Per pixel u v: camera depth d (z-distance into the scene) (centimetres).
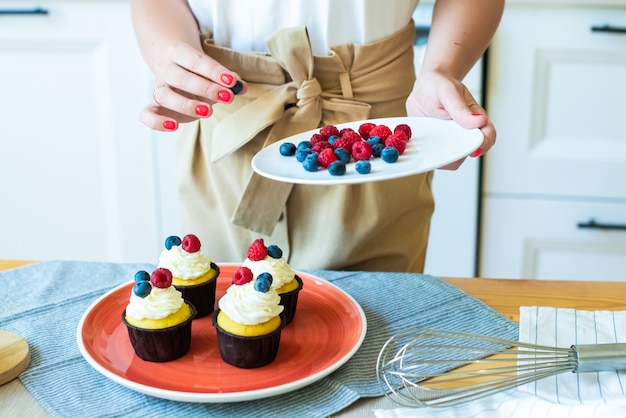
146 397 95
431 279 118
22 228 218
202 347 102
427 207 134
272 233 129
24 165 212
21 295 114
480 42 124
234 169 128
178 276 108
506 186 201
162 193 212
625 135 195
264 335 96
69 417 91
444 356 100
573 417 87
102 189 213
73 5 196
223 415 92
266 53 123
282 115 122
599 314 106
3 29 198
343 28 122
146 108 117
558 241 205
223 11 124
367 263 132
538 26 188
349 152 109
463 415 90
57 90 204
